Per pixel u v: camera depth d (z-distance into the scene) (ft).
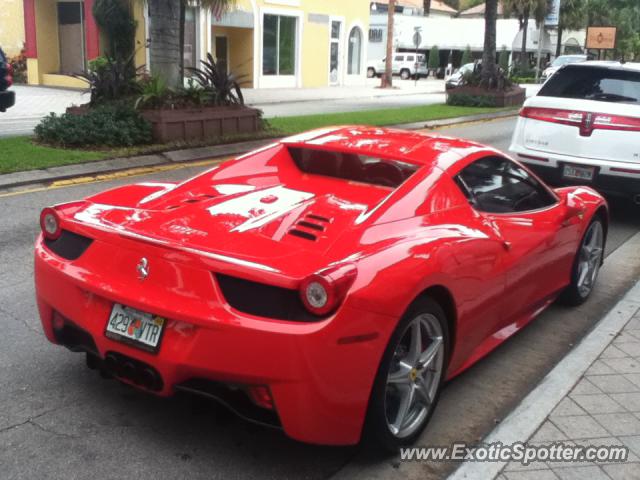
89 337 11.00
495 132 55.93
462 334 12.11
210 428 11.55
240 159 14.67
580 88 27.53
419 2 251.60
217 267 9.66
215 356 9.50
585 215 17.19
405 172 13.28
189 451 10.87
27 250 21.13
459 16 253.85
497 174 14.37
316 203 12.44
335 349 9.32
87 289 10.64
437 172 12.79
